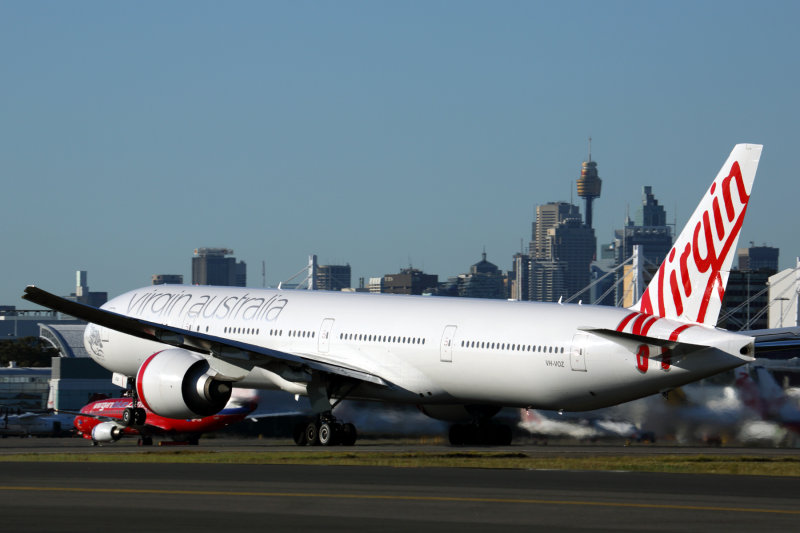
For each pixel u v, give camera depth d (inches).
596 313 3061.0
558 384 3056.1
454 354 3211.1
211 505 1565.0
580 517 1451.8
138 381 3368.6
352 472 2075.5
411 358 3294.8
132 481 1883.6
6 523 1387.8
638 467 2226.9
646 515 1469.0
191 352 3371.1
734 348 2802.7
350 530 1342.3
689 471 2167.8
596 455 2615.7
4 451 3061.0
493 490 1743.4
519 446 3307.1
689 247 2965.1
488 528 1362.0
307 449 3021.7
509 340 3127.5
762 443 3486.7
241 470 2121.1
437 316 3289.9
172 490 1742.1
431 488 1770.4
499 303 3253.0
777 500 1626.5
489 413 3516.2
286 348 3543.3
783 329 3427.7
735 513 1489.9
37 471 2095.2
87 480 1899.6
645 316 3009.4
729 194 2901.1
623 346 2950.3
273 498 1638.8
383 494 1688.0
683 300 2962.6
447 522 1408.7
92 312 3048.7
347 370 3282.5
